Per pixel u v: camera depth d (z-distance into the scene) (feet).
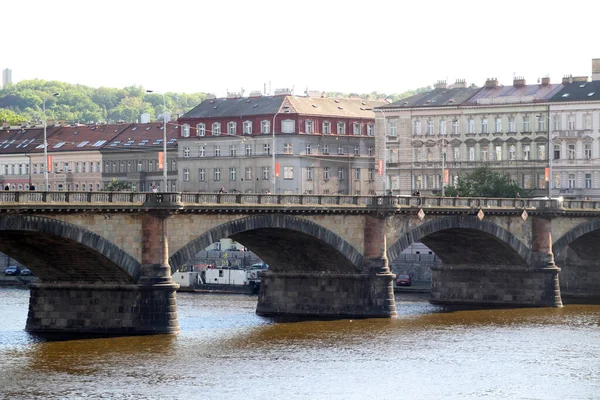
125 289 554.46
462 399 439.63
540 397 443.73
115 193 537.65
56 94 616.39
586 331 604.49
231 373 478.18
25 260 561.84
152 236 548.72
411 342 560.61
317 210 614.75
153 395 438.81
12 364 489.26
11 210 497.87
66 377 465.47
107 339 546.26
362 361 507.71
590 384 465.88
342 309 650.02
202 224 570.05
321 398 438.40
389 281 649.61
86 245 528.63
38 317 573.33
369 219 645.51
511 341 566.36
